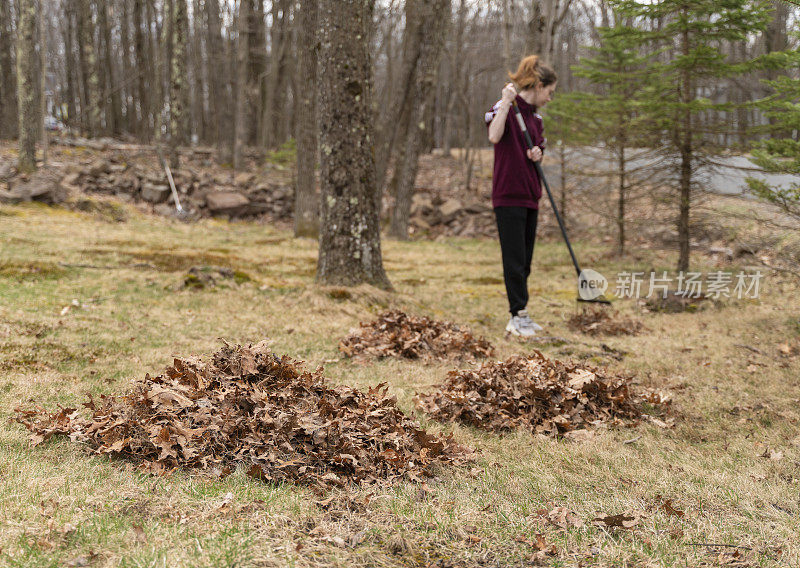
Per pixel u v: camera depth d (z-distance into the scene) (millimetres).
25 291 6078
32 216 12414
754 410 3811
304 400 3016
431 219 16125
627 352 5156
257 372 3160
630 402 3771
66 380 3648
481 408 3572
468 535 2156
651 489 2666
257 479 2523
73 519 2016
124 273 7520
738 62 7793
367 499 2375
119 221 13844
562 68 23797
